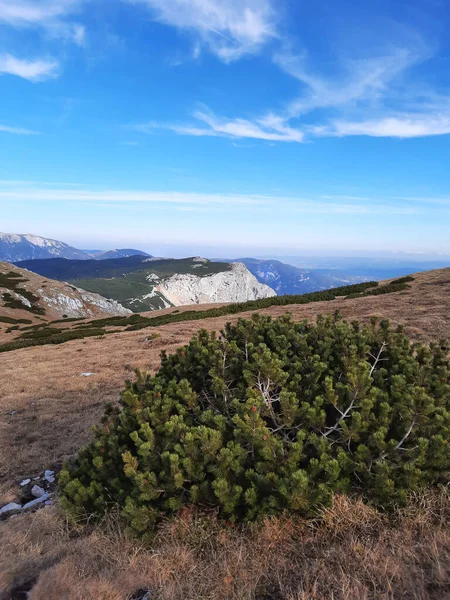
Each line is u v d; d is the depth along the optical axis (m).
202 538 3.78
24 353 25.56
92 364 18.28
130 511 3.85
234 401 4.66
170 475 3.95
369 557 3.15
